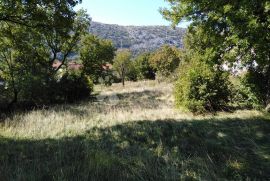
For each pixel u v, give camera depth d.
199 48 12.71
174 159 7.67
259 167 7.25
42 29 14.16
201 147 8.57
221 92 13.63
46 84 20.38
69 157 7.98
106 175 6.62
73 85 23.53
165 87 31.31
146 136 9.87
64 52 25.89
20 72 18.72
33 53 20.75
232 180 6.62
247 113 12.52
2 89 18.20
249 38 9.45
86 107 17.25
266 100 13.16
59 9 13.68
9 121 12.62
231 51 11.18
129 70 54.16
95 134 10.38
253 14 9.29
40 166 7.35
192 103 13.34
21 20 13.74
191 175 6.76
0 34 15.06
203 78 13.63
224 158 7.77
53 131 11.02
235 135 9.61
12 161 7.88
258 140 9.11
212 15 10.26
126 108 15.73
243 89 13.86
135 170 6.89
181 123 11.34
